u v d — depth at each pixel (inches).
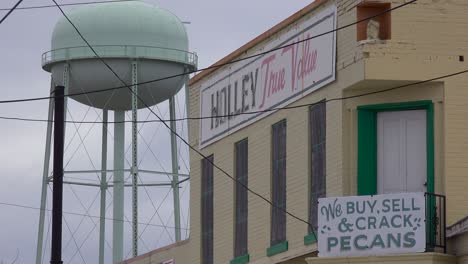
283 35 1973.4
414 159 1786.4
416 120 1788.9
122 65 2839.6
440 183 1754.4
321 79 1860.2
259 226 2028.8
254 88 2059.5
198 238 2240.4
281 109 1973.4
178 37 2898.6
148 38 2851.9
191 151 2279.8
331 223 1743.4
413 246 1697.8
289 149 1951.3
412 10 1768.0
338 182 1813.5
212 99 2201.0
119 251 2928.2
